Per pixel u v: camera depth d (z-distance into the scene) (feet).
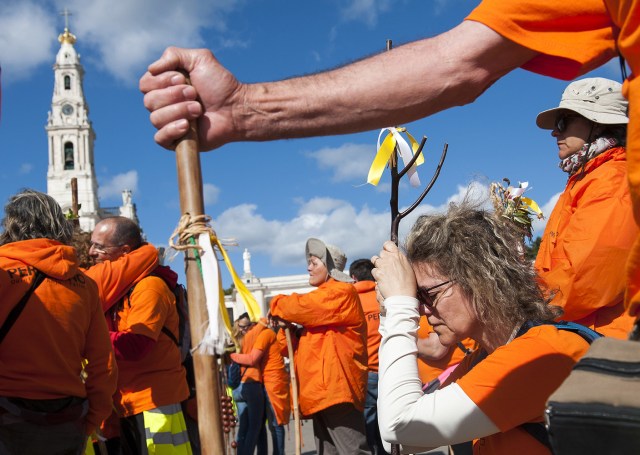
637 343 4.40
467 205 7.90
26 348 11.46
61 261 12.10
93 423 12.76
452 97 6.26
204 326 6.39
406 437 7.19
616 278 10.32
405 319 7.63
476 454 7.59
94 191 277.44
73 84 279.08
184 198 6.41
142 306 15.47
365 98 6.22
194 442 17.79
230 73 6.41
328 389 19.54
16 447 11.23
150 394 15.92
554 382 6.82
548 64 6.07
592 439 4.09
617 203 10.46
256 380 29.45
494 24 5.98
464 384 7.06
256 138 6.50
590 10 5.74
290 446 36.99
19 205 12.37
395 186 8.91
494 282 7.38
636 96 4.74
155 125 6.46
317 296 19.71
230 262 6.57
